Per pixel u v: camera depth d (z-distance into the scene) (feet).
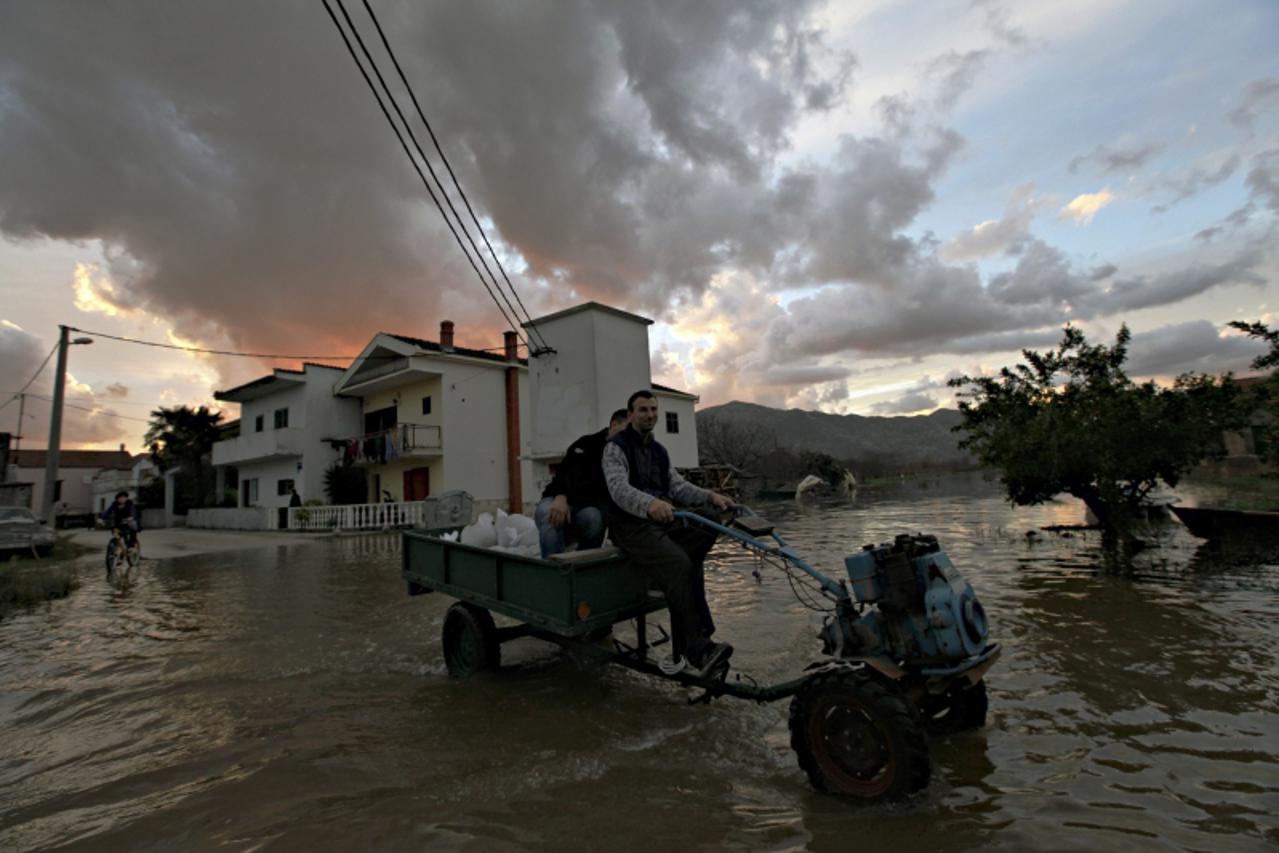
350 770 10.58
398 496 84.99
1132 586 22.45
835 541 40.42
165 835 8.70
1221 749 10.12
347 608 25.67
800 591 25.35
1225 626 16.88
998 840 7.82
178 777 10.62
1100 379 32.63
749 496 134.21
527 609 13.38
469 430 81.97
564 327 77.05
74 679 17.13
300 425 90.53
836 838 8.04
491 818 8.81
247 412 103.35
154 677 16.96
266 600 28.37
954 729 11.23
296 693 15.06
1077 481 33.83
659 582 12.07
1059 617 18.57
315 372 90.17
